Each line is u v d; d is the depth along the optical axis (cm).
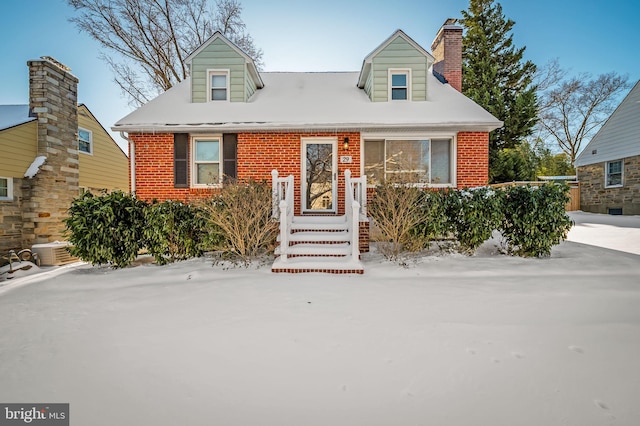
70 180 1127
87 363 298
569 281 563
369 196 957
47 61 1048
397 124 906
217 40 1036
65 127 1112
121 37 1727
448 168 972
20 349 327
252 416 226
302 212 966
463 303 453
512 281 568
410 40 1014
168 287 560
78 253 710
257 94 1115
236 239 721
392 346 323
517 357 300
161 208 736
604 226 1192
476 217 739
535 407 233
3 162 948
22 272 870
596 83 2714
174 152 973
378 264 697
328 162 981
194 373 279
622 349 314
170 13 1781
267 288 536
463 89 2153
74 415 229
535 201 723
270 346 325
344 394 248
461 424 217
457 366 285
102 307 457
